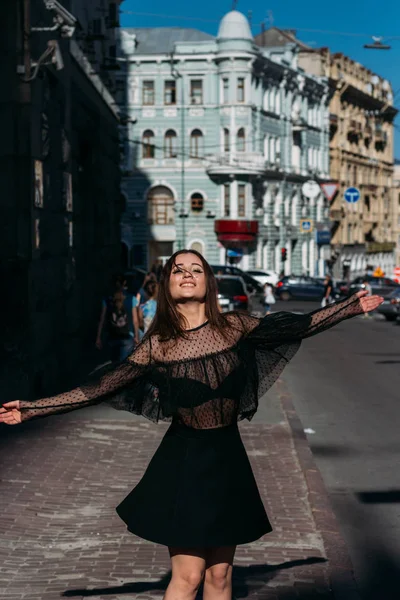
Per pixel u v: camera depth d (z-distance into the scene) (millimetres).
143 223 63844
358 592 5551
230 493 4152
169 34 66562
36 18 13375
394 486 8820
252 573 5875
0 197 12539
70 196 16031
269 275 60031
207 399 4164
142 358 4285
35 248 12883
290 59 70938
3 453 9453
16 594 5391
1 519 7012
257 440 10609
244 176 62500
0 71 12633
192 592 4188
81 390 4320
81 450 9703
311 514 7375
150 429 11008
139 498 4250
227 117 61844
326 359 21781
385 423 12438
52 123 14961
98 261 23812
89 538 6621
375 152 98688
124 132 63344
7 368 12461
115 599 5324
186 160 63125
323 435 11547
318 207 78688
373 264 96750
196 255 4375
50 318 14109
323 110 80062
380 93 98188
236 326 4363
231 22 61406
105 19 27078
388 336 29844
